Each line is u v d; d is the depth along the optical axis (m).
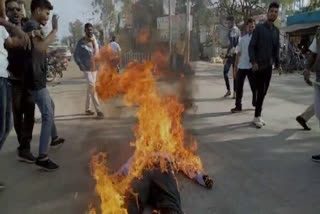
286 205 3.56
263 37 6.14
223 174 4.29
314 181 4.11
